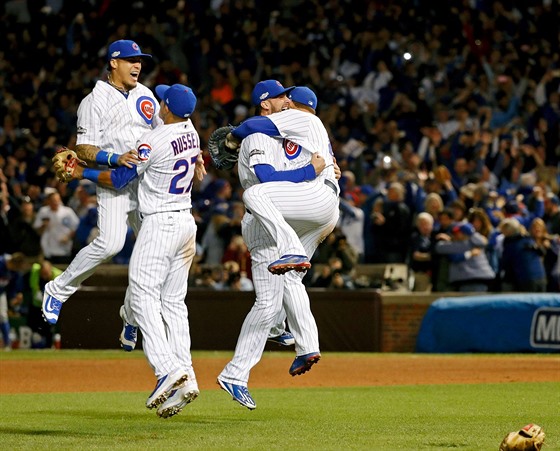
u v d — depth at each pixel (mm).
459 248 60281
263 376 45500
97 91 29297
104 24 100312
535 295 58406
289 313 29703
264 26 96750
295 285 29641
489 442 24375
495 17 91750
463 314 58969
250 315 29453
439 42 90062
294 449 23125
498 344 58469
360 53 89875
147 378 44688
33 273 64250
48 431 26531
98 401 34750
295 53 91312
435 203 62938
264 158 29078
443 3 92938
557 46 89812
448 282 60906
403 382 42656
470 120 80688
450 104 83688
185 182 28141
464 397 35969
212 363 51906
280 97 30672
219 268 65250
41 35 101750
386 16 91312
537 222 59938
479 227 61031
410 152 72375
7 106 92938
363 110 84250
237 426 27656
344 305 61438
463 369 48312
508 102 81750
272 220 28312
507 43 89438
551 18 90812
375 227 64750
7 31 102438
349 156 76875
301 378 44562
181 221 28000
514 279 59938
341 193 69562
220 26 95438
